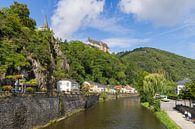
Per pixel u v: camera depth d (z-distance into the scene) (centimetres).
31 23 9606
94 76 17538
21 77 5734
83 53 17050
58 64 10962
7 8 8556
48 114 5150
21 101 3856
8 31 7156
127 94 19400
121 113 7400
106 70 19375
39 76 7225
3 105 3272
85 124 5266
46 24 12644
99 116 6650
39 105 4659
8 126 3384
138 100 14238
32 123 4256
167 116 6231
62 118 6053
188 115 5641
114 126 5091
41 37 9356
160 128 4897
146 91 10806
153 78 10888
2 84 5216
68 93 7188
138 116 6688
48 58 8444
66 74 11500
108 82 19438
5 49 6028
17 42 7169
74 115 6819
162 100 9038
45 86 7575
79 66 15125
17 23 7831
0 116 3180
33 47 7688
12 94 3559
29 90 4694
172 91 12438
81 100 8431
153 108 7975
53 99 5575
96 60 18562
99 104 11012
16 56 6169
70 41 19138
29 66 6819
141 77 12388
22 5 9338
